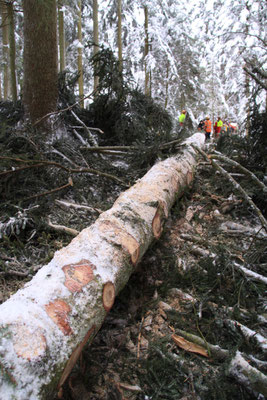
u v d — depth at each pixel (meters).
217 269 2.21
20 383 0.91
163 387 1.44
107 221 1.85
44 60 3.96
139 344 1.69
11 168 2.86
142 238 1.90
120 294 2.01
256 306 2.03
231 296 2.04
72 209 2.89
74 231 2.44
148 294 2.08
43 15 3.77
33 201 2.86
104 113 4.80
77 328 1.21
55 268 1.41
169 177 2.77
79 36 10.80
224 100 15.57
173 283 2.15
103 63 4.69
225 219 3.16
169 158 3.31
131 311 1.93
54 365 1.04
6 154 2.99
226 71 11.98
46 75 4.02
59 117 4.31
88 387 1.43
